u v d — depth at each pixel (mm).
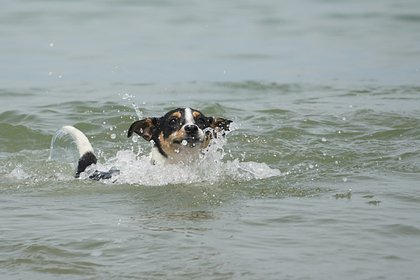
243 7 33844
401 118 15852
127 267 8273
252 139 14695
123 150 14234
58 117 16609
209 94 19469
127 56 24484
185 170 12438
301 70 22453
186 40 27125
